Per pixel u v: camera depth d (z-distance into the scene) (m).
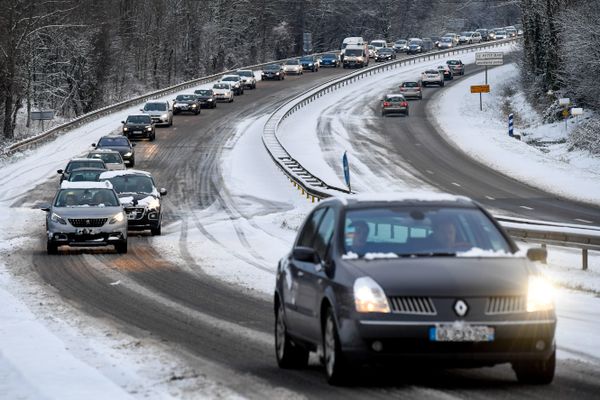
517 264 26.11
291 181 139.38
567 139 195.88
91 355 33.34
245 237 86.44
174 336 37.69
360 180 145.88
